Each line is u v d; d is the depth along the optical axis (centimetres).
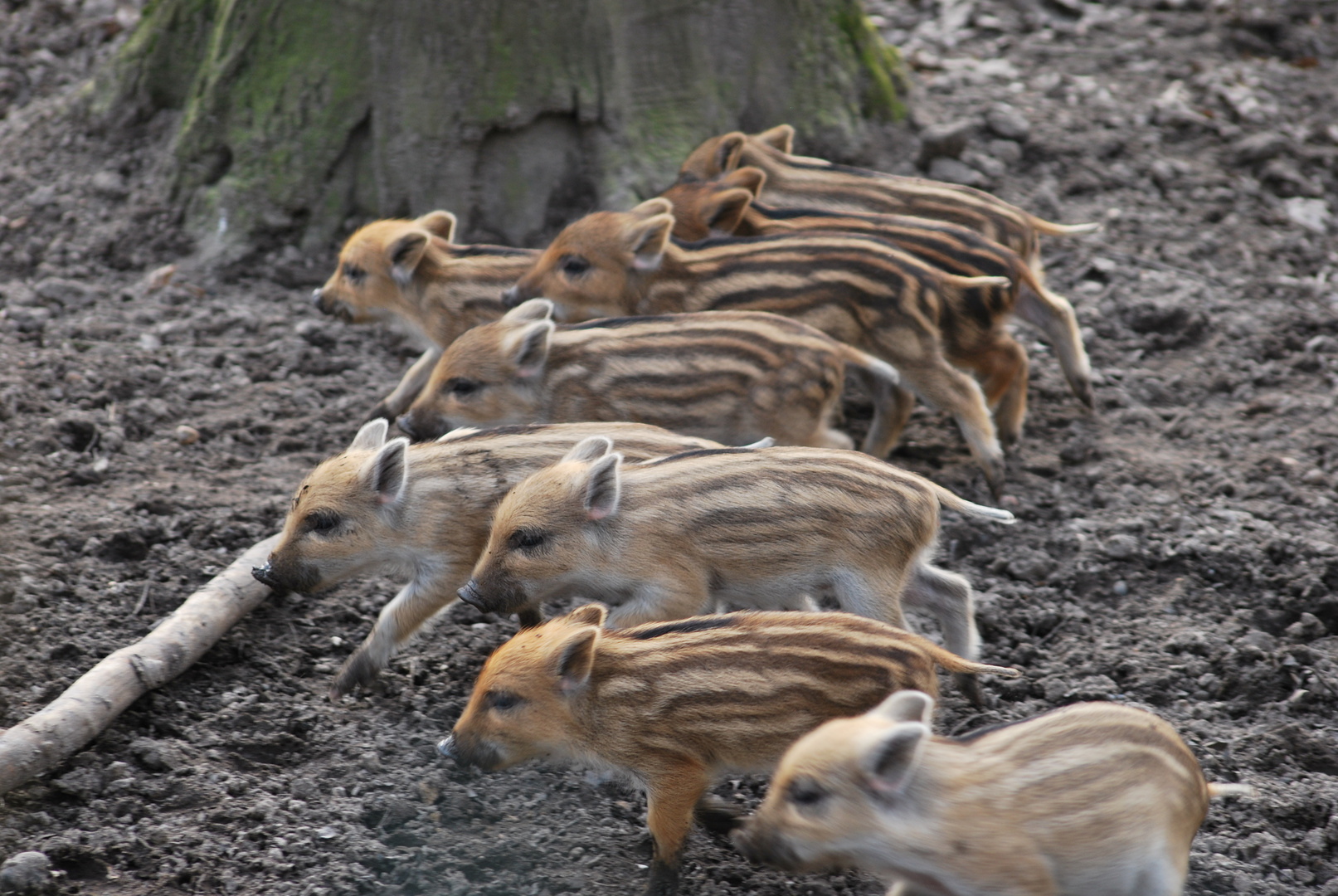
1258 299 2784
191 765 1514
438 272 2297
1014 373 2230
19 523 1889
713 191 2398
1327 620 1869
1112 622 1872
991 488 2119
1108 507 2134
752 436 1928
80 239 2733
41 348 2386
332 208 2764
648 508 1573
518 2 2720
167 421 2233
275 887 1359
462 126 2738
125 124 2906
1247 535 2027
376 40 2706
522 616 1761
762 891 1402
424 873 1398
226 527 1939
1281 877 1420
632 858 1442
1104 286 2809
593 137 2822
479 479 1705
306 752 1572
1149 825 1182
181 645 1633
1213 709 1683
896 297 2064
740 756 1365
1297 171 3198
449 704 1672
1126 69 3616
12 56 3375
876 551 1572
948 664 1401
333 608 1834
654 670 1363
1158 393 2489
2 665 1609
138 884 1348
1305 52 3803
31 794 1449
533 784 1547
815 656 1344
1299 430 2355
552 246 2223
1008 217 2450
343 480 1677
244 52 2750
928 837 1155
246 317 2548
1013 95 3431
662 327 1942
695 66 2898
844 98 3114
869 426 2380
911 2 4000
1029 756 1178
